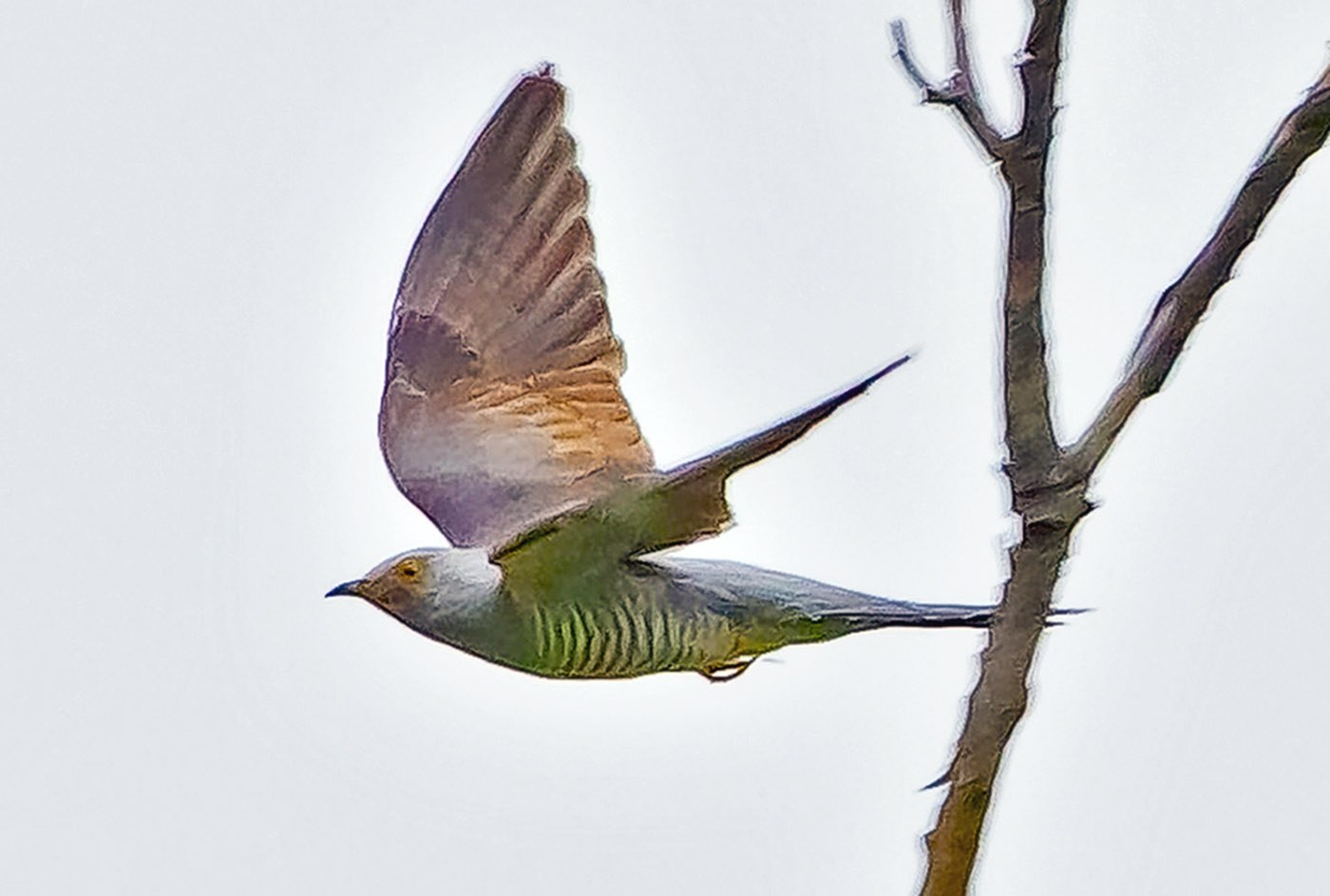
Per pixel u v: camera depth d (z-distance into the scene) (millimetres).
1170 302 6336
